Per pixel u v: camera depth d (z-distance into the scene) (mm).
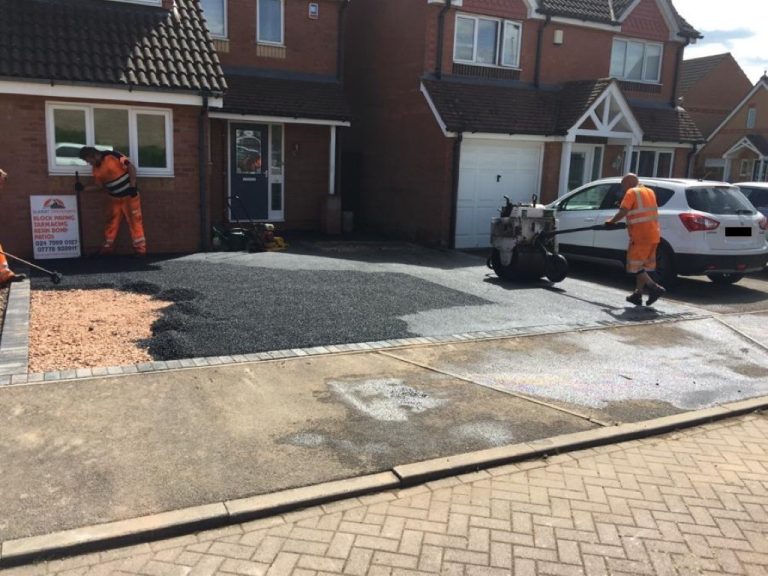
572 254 11938
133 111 11109
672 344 7352
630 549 3508
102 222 11117
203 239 12000
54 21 11055
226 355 6098
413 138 15516
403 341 6832
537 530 3654
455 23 15297
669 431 5094
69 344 6230
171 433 4535
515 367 6266
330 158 15469
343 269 10609
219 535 3527
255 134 15266
